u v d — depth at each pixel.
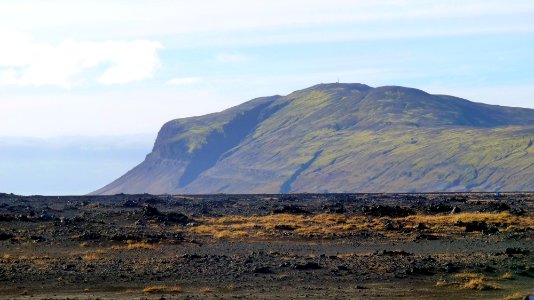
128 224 107.12
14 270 66.25
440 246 87.50
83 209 137.88
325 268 69.19
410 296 57.94
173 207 152.25
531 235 96.69
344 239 94.62
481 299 56.88
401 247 86.75
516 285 63.19
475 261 73.19
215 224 113.38
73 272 66.12
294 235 97.62
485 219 114.62
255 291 59.00
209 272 66.75
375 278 65.12
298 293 58.28
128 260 73.69
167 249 83.06
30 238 87.44
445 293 59.28
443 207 135.50
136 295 56.69
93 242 86.12
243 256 76.19
